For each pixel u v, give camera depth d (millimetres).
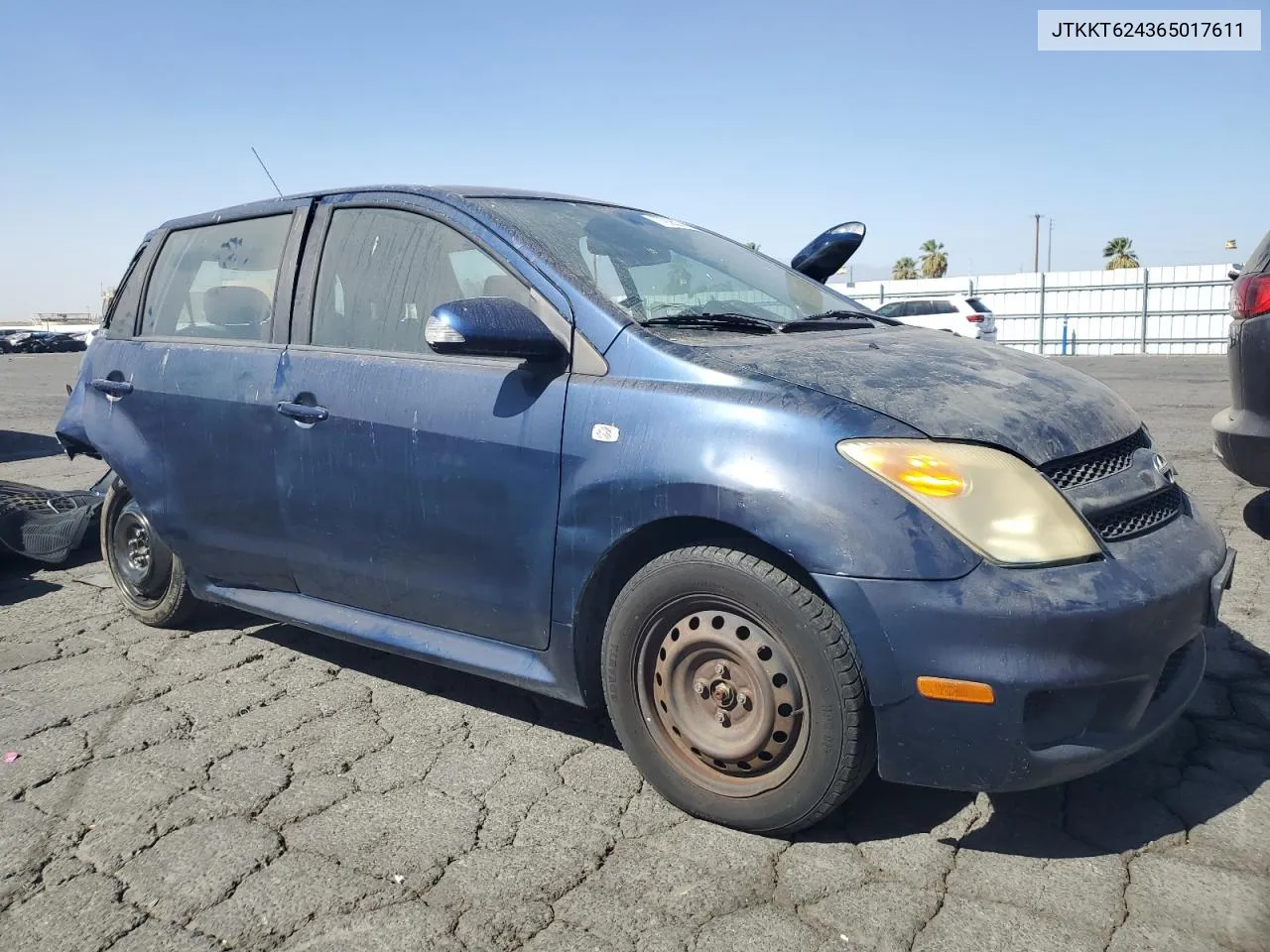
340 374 3291
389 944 2199
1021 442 2430
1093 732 2359
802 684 2430
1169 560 2447
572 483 2729
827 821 2660
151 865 2527
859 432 2398
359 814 2760
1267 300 4410
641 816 2719
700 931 2217
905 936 2182
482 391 2957
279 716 3436
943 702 2268
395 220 3404
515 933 2227
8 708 3527
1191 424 10070
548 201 3535
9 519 5164
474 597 3023
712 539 2586
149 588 4328
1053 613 2221
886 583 2281
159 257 4234
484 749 3154
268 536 3564
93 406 4215
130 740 3258
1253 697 3318
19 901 2387
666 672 2664
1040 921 2219
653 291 3182
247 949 2197
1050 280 31172
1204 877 2361
